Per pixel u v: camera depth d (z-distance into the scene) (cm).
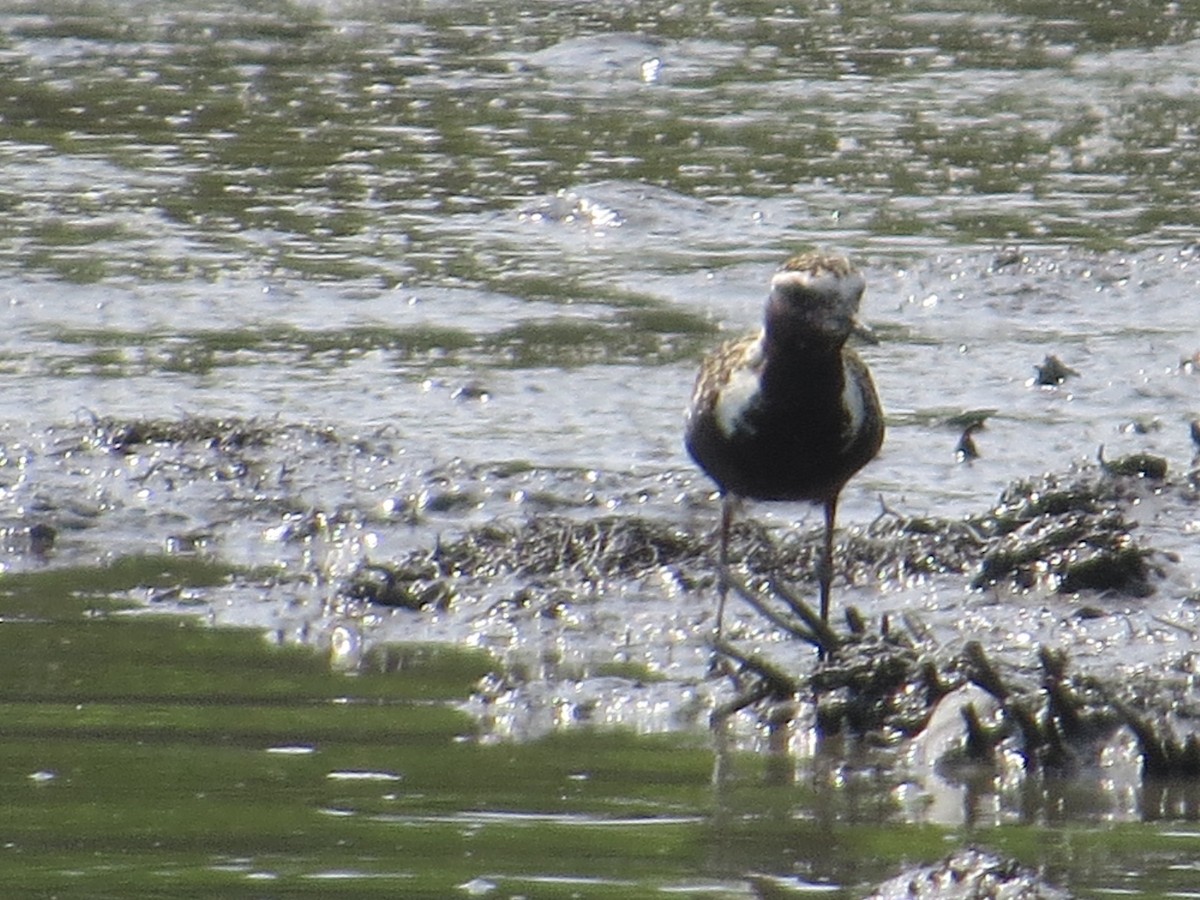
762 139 2492
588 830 876
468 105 2659
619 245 2080
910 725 1000
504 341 1767
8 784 920
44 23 3142
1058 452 1488
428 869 831
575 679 1079
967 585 1226
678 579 1229
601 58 2923
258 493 1384
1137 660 1102
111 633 1141
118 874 823
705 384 1145
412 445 1488
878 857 849
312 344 1755
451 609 1188
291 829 872
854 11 3275
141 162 2367
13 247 2022
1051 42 3036
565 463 1456
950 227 2122
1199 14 3212
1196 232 2097
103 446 1454
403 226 2133
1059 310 1864
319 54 2961
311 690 1058
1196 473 1395
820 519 1342
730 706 1027
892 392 1627
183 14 3244
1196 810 909
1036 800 920
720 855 850
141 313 1831
